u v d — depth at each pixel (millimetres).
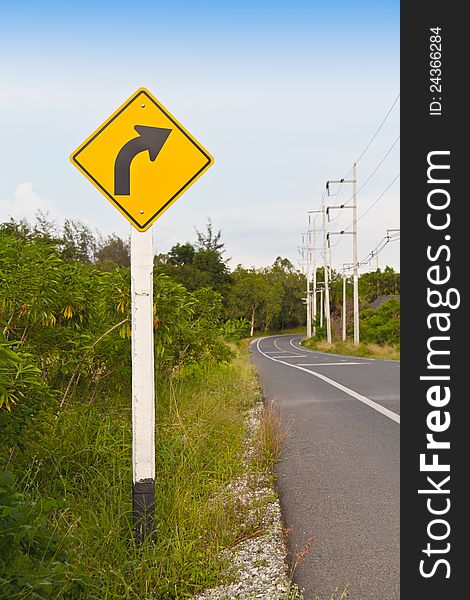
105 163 4531
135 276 4516
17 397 4582
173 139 4609
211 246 54094
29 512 3547
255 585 4086
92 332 7094
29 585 3062
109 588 3932
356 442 8422
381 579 4180
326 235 57688
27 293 5590
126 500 5105
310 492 6129
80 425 6316
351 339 57906
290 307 119812
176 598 4008
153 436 4547
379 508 5613
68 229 49844
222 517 5039
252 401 12336
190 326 11734
